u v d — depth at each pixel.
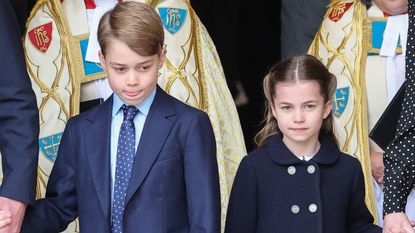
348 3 18.75
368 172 18.09
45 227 14.94
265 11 24.77
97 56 17.61
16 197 14.49
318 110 15.03
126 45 14.03
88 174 14.73
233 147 18.69
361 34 18.39
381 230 15.34
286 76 14.94
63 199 15.09
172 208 14.56
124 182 14.60
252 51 25.03
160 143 14.56
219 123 18.48
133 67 14.20
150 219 14.45
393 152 15.10
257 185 15.13
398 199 15.04
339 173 15.23
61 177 15.11
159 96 14.88
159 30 14.30
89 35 17.66
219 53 24.94
